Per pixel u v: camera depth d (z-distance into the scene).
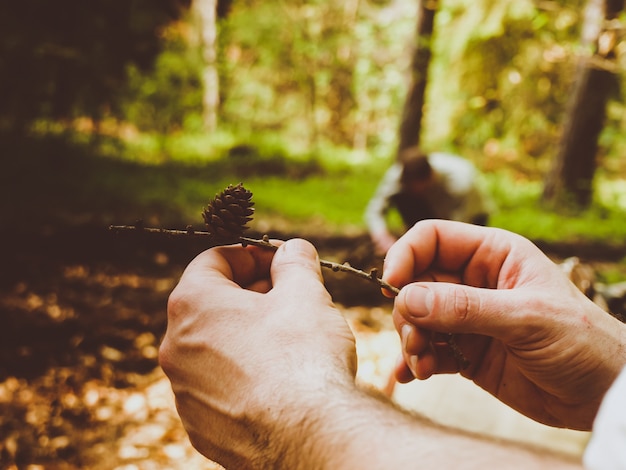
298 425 0.62
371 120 24.20
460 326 0.92
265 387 0.67
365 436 0.57
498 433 1.86
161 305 5.82
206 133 21.95
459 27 15.77
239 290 0.79
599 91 12.81
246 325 0.74
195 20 21.36
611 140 14.90
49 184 10.74
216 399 0.71
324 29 21.94
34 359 4.39
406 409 0.65
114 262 6.96
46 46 12.10
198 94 21.36
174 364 0.78
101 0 13.18
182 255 7.60
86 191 10.71
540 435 1.82
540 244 9.72
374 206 5.70
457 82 17.00
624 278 7.59
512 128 18.05
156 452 3.47
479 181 5.56
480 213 5.55
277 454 0.63
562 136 13.29
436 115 19.20
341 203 12.70
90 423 3.72
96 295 5.87
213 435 0.72
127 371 4.45
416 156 5.28
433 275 1.15
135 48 15.73
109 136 16.00
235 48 23.05
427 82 13.98
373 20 22.16
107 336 4.95
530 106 17.05
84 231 8.00
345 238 9.25
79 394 4.03
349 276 6.80
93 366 4.42
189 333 0.77
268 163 18.16
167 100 20.00
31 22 12.09
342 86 23.84
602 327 0.95
